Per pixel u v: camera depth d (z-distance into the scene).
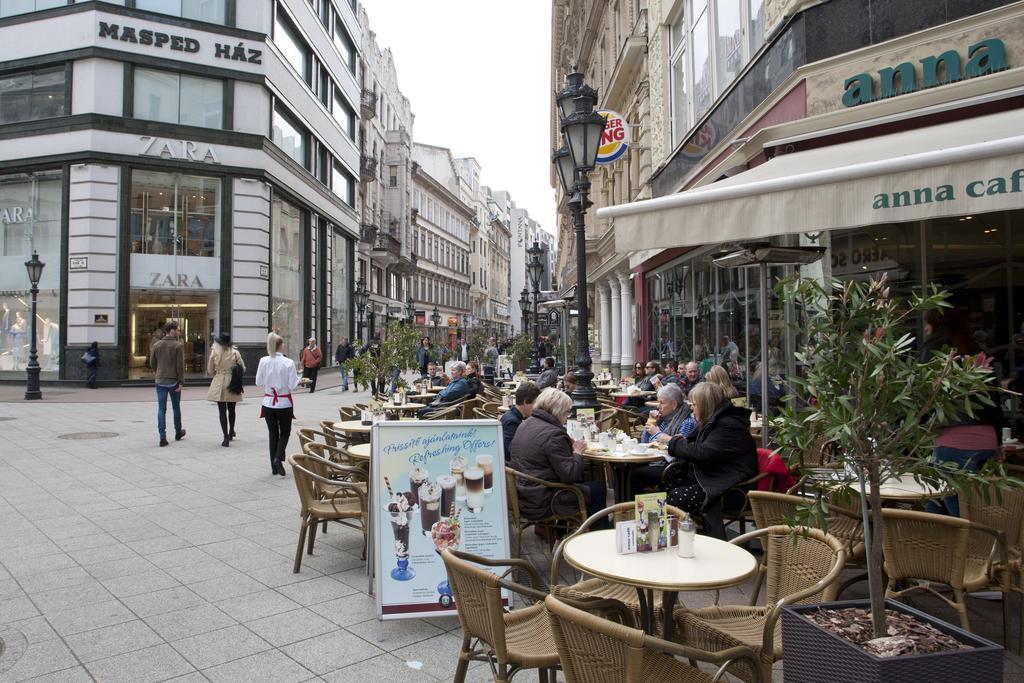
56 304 22.81
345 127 36.53
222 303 23.86
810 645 2.50
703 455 5.09
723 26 11.32
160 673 3.55
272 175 25.48
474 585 2.96
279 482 8.35
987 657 2.27
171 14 23.45
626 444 6.18
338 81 34.22
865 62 7.23
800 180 4.42
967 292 7.38
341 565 5.36
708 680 2.79
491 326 93.81
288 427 8.80
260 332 24.53
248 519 6.67
